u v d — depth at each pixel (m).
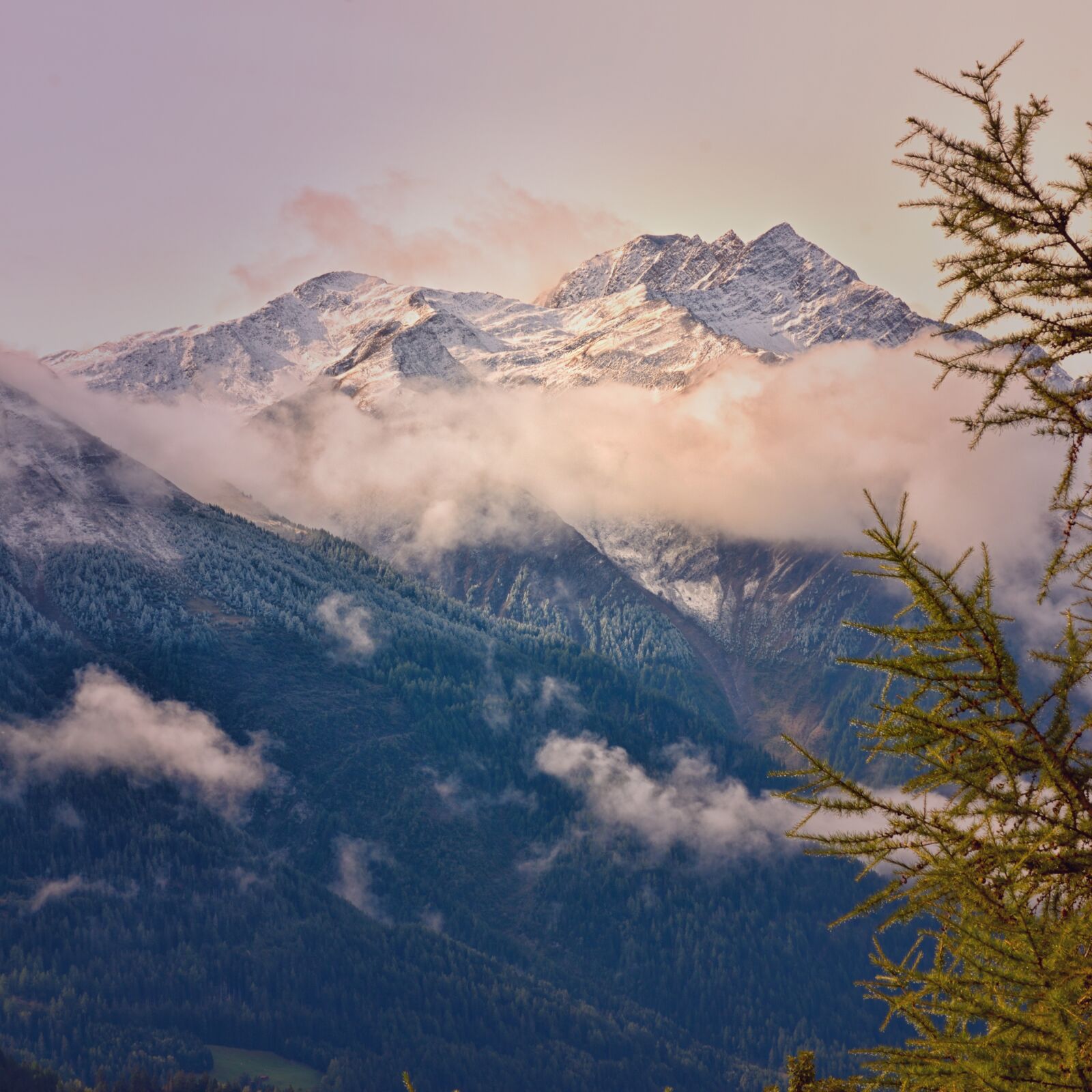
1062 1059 6.61
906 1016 7.23
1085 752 7.31
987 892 7.09
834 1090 7.55
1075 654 7.41
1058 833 7.00
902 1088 7.11
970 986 7.11
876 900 7.40
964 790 7.44
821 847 7.54
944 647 7.63
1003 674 7.48
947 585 7.67
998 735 7.41
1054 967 6.82
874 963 7.43
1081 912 7.18
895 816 7.46
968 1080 6.84
